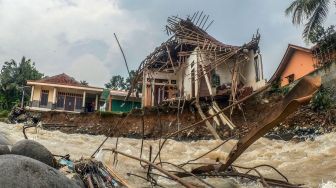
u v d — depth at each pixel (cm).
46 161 445
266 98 1798
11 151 430
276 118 344
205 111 1911
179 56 2188
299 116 1581
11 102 3553
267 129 374
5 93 3588
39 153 444
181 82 2206
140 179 604
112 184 447
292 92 322
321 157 951
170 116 1975
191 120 1917
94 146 1327
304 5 1789
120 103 3019
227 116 1848
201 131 1827
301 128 1516
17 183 283
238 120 1812
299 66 2245
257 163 968
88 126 2120
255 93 473
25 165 301
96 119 2141
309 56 2152
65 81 3158
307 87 307
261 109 1778
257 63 1972
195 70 2023
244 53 1997
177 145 1549
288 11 1888
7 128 1533
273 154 1127
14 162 298
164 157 1157
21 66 3900
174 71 2208
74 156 930
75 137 1619
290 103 315
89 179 429
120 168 700
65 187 318
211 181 576
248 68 2045
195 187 363
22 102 3145
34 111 2242
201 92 2005
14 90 3603
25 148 437
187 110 1953
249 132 404
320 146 1178
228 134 1739
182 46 2164
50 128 2005
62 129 2105
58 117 2203
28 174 295
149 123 1986
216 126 1805
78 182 405
